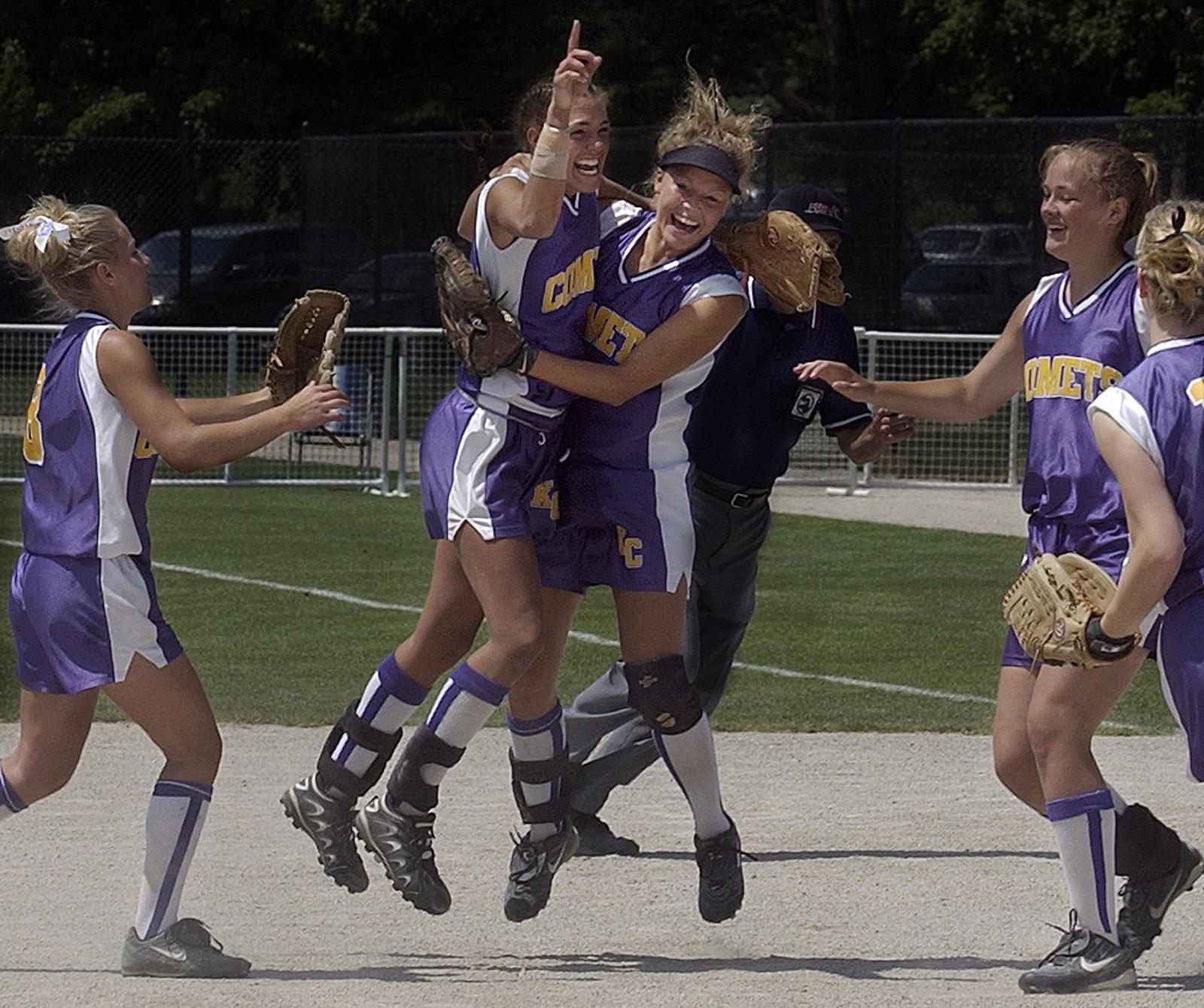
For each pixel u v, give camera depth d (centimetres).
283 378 1970
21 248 1842
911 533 5803
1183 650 1766
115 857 2372
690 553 1992
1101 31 9819
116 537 1802
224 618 4309
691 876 2323
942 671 3809
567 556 1980
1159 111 9775
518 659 1867
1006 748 1930
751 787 2811
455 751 1905
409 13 10506
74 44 10681
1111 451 1733
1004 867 2356
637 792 2794
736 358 2362
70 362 1811
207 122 10650
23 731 1881
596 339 1912
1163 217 1784
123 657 1806
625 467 1956
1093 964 1805
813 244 2012
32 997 1738
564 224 1853
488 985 1805
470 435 1889
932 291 7069
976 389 2069
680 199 1870
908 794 2772
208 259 8112
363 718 1969
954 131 7006
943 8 10406
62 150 7944
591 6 11000
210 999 1733
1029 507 1917
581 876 2325
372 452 6756
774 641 4122
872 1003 1745
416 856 1939
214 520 5888
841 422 2472
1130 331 1844
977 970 1900
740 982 1827
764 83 11531
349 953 1967
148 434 1786
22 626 1838
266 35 10812
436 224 7656
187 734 1853
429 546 5438
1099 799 1828
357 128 10931
